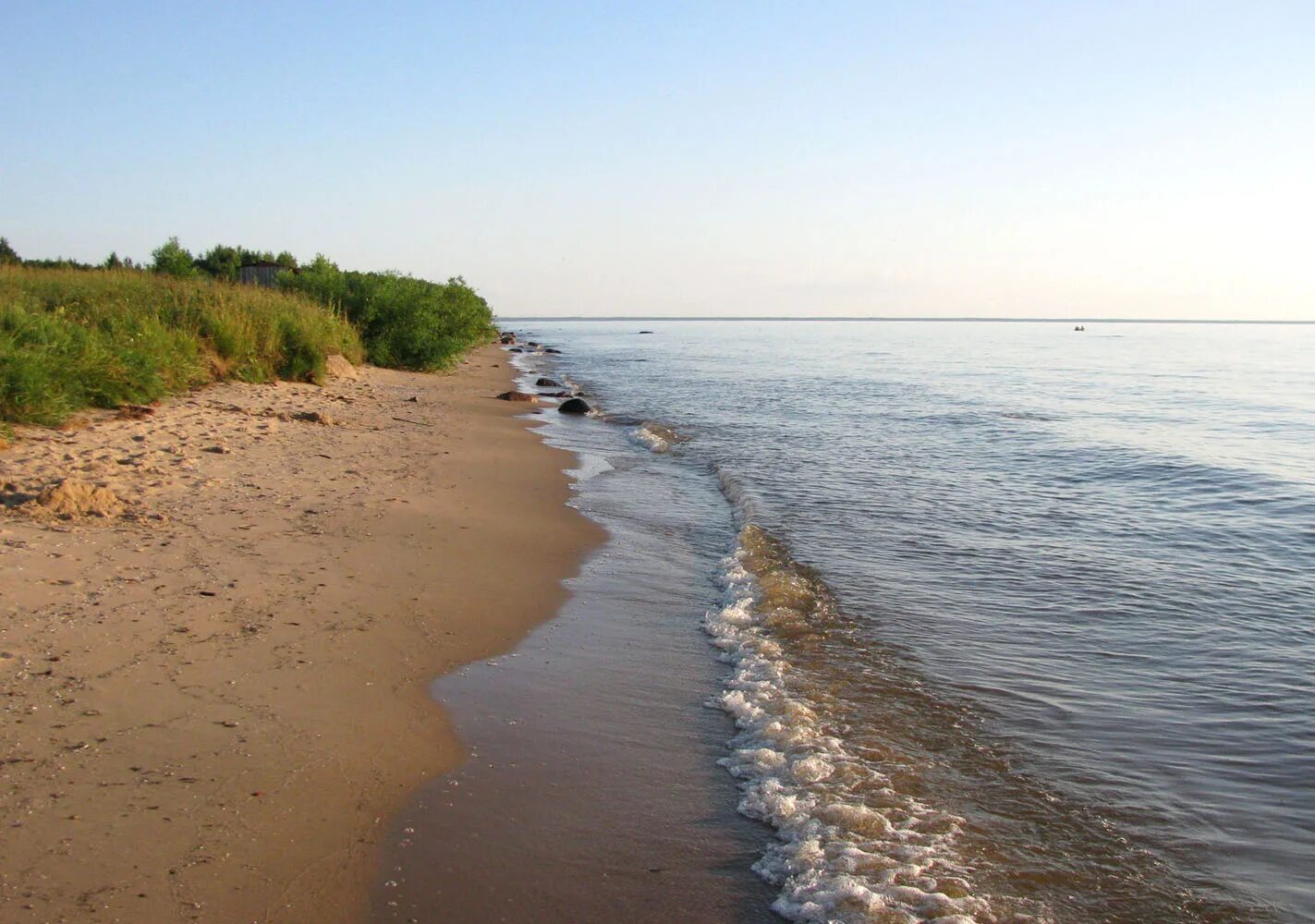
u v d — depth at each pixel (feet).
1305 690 21.94
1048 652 24.18
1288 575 31.86
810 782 17.04
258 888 12.84
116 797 14.44
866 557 33.09
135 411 45.80
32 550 24.47
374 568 27.20
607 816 15.67
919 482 48.85
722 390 111.55
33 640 19.43
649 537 35.29
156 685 18.25
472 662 21.77
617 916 13.08
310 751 16.55
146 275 86.63
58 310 50.62
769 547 33.68
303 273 112.37
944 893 13.83
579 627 24.82
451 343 107.76
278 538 28.84
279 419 51.98
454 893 13.28
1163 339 399.44
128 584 23.18
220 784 15.15
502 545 31.63
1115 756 18.57
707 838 15.20
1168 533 37.99
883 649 24.06
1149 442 67.21
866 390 114.11
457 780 16.40
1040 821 16.05
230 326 64.90
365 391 74.74
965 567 32.12
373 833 14.48
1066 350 265.75
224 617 21.98
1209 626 26.50
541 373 130.72
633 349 252.21
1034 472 53.06
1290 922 13.50
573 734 18.63
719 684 21.70
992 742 18.99
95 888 12.40
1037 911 13.55
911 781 17.25
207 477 35.58
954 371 158.71
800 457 56.85
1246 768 18.17
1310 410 92.32
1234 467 55.57
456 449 50.52
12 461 33.30
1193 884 14.37
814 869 14.24
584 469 49.57
